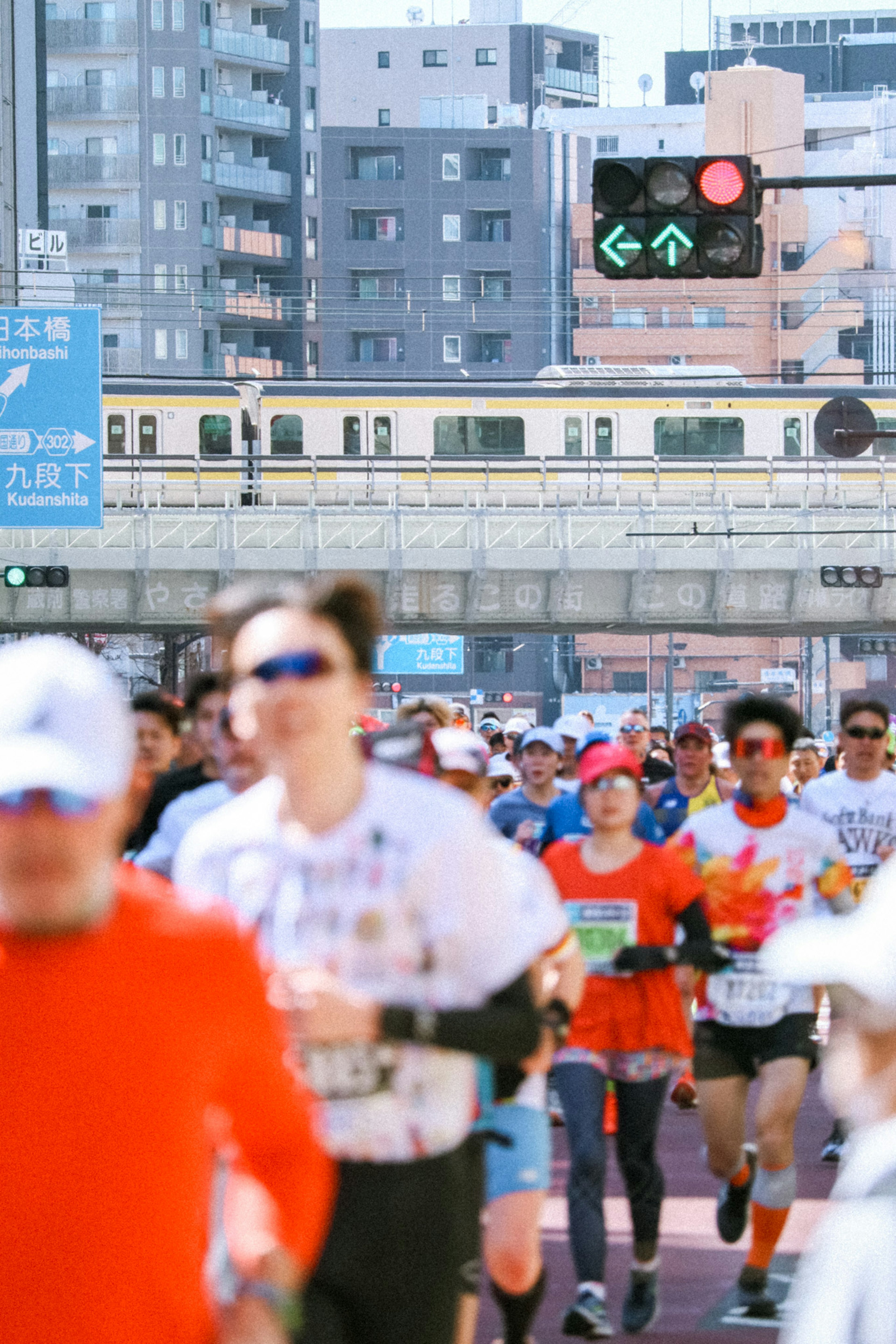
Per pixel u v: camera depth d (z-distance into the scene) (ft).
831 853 59.06
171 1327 22.07
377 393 341.62
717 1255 63.93
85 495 235.61
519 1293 42.32
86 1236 21.71
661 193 94.63
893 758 106.63
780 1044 56.95
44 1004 21.97
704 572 307.78
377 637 31.96
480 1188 35.91
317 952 32.17
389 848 31.96
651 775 113.19
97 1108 21.86
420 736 47.14
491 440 343.67
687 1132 87.10
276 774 32.04
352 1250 32.32
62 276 445.78
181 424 330.13
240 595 31.65
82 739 21.80
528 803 87.35
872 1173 18.98
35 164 466.29
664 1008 55.36
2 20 430.61
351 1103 32.24
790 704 58.59
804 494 334.44
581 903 55.67
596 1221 52.85
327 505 329.93
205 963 22.56
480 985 32.83
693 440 345.92
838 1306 18.69
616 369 349.61
